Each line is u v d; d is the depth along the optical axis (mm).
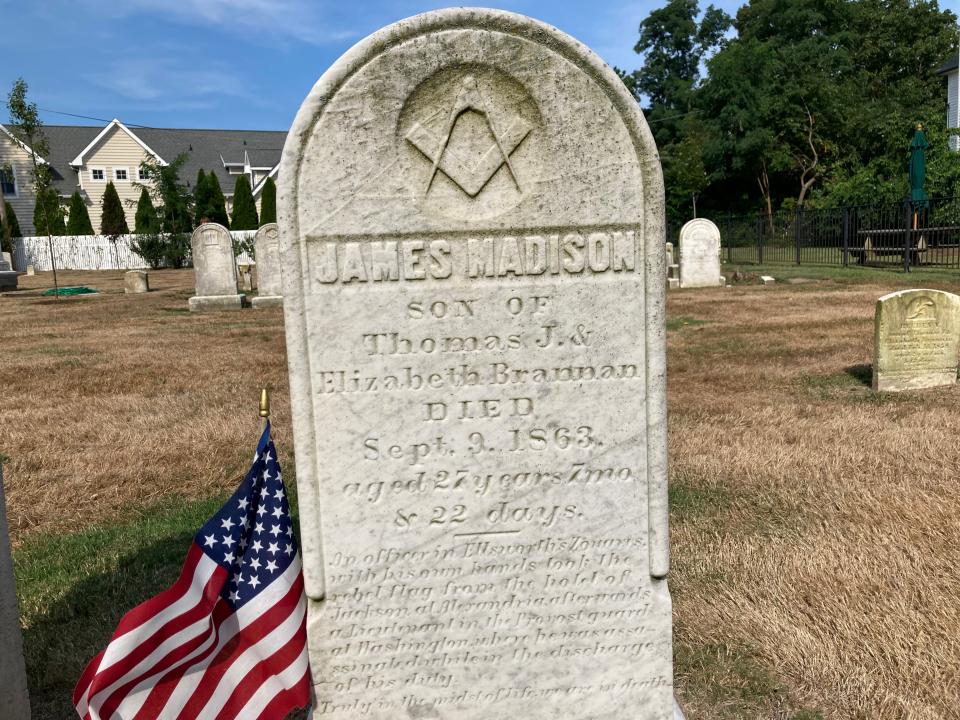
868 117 15672
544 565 1144
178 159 16406
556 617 1158
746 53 16203
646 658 1177
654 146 1060
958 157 10492
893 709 1172
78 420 2994
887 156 14930
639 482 1135
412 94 1025
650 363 1110
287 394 3393
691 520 1886
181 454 2537
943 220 9734
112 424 2914
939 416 2658
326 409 1086
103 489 2250
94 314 6938
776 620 1412
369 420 1093
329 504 1107
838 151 15961
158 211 16406
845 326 4852
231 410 3102
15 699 1140
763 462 2264
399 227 1054
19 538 1939
